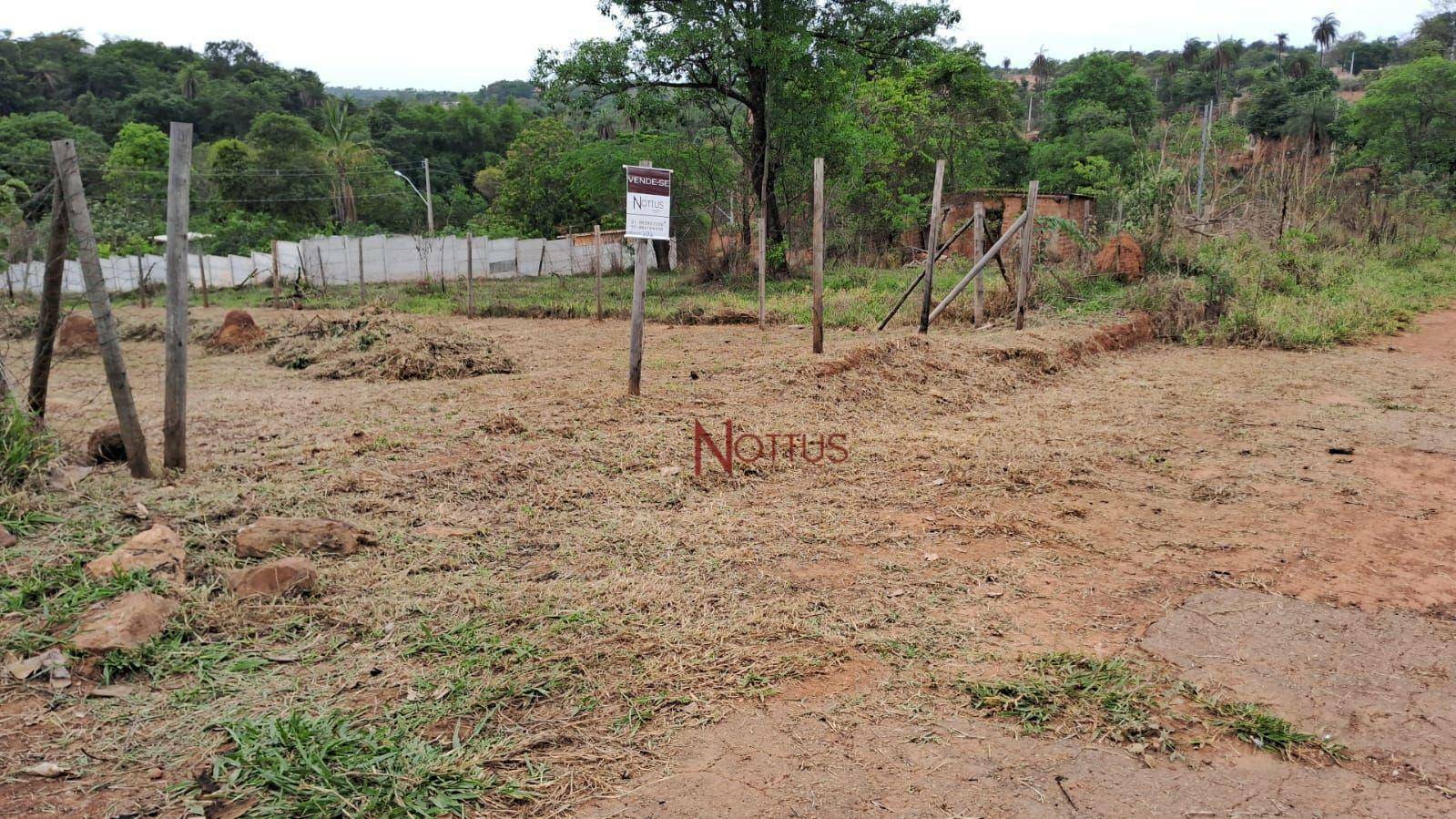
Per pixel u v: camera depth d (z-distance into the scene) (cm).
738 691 310
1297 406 805
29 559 382
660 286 2255
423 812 239
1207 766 271
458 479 532
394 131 7312
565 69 2166
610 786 257
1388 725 294
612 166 2703
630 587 391
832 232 2389
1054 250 1722
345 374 990
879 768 268
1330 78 6100
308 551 414
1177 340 1227
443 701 295
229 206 4791
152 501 469
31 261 623
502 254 3572
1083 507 525
